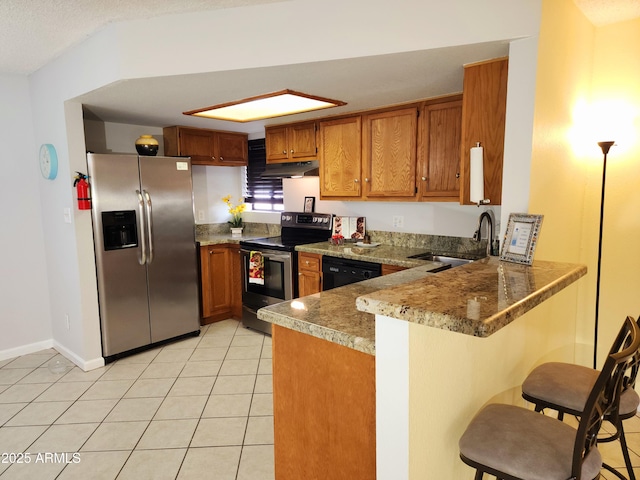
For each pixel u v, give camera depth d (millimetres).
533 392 1752
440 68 2344
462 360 1563
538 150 2041
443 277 1569
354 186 3652
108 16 2393
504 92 2178
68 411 2748
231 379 3168
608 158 2760
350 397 1541
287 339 1730
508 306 1152
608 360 1143
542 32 1918
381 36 2102
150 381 3152
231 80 2564
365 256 3316
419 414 1310
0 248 3561
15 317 3674
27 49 2916
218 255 4398
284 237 4582
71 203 3221
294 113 3590
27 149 3635
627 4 2365
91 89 2779
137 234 3539
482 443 1312
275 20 2254
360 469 1547
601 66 2709
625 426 2596
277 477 1859
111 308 3441
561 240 2496
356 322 1612
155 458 2271
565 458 1231
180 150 4293
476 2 1952
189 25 2379
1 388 3076
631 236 2732
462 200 2393
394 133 3338
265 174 4398
